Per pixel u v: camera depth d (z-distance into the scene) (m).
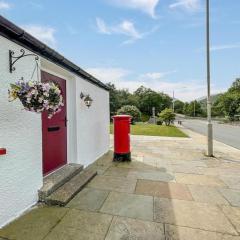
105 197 4.00
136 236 2.79
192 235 2.85
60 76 5.09
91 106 6.64
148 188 4.55
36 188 3.67
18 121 3.24
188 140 13.12
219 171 6.03
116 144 6.98
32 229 2.88
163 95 73.50
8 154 3.05
